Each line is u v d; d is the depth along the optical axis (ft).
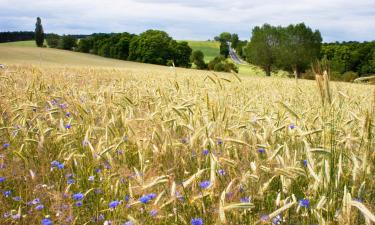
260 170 11.22
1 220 10.34
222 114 14.01
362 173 10.97
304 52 264.72
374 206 9.72
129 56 348.18
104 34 389.39
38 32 419.13
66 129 16.28
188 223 9.87
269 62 282.36
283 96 29.73
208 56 498.28
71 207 10.59
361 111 19.20
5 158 13.69
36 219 10.52
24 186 12.60
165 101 19.22
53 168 13.44
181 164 12.98
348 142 12.59
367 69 260.21
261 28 286.46
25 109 16.80
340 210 9.02
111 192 11.44
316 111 18.80
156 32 356.59
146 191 10.85
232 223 9.76
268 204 10.73
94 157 13.05
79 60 259.19
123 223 9.97
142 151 12.87
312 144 13.61
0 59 195.00
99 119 17.99
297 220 10.09
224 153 12.51
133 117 16.10
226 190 9.29
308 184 11.05
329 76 11.64
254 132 13.94
